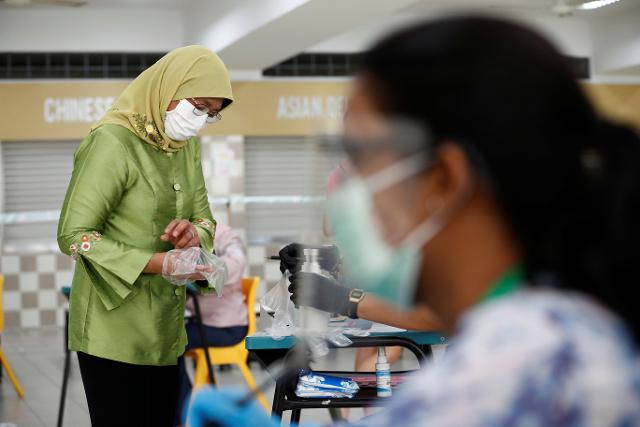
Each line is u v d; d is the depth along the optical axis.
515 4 12.84
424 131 1.09
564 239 1.09
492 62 1.07
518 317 1.04
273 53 12.32
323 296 3.64
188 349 6.86
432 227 1.12
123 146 4.15
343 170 1.21
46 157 14.02
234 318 6.90
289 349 4.06
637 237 1.08
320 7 9.45
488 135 1.06
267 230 14.61
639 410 0.99
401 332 4.09
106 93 13.79
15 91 13.62
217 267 4.28
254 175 14.61
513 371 0.98
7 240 14.01
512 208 1.09
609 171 1.09
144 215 4.20
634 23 13.94
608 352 1.01
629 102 14.92
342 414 6.27
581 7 12.20
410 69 1.09
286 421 6.48
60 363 10.77
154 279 4.24
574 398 0.98
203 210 4.57
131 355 4.20
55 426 7.35
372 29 14.35
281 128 14.27
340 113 1.19
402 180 1.12
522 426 0.97
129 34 13.83
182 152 4.46
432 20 1.12
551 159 1.07
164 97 4.18
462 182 1.09
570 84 1.08
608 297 1.08
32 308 14.01
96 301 4.20
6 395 8.73
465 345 1.03
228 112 14.17
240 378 9.24
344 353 10.36
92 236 4.06
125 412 4.23
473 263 1.12
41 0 10.28
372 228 1.17
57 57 13.70
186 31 13.76
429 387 1.01
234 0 11.28
